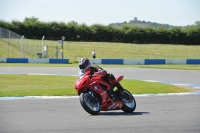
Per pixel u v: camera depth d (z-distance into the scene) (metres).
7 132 14.38
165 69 66.50
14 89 32.12
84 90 19.19
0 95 27.36
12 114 18.89
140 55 116.19
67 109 21.02
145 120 17.56
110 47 132.38
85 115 18.89
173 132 14.78
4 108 21.06
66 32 157.88
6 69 59.72
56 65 75.19
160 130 15.16
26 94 28.17
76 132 14.53
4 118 17.69
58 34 156.88
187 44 162.88
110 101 19.39
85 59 19.39
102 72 19.20
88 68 19.20
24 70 58.16
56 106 22.22
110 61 87.94
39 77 44.72
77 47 125.31
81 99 18.73
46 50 90.38
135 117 18.45
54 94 28.44
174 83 42.06
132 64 88.69
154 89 33.75
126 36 164.88
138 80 44.06
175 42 164.00
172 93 31.22
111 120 17.41
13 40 105.31
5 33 93.94
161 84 39.12
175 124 16.58
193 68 71.00
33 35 153.00
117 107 19.69
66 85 36.31
